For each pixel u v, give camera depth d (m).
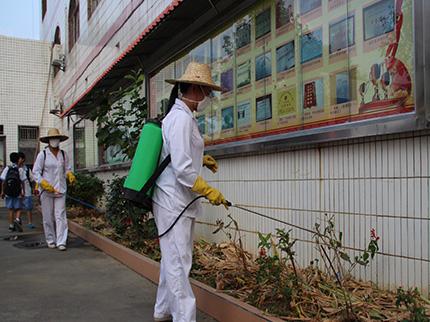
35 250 7.76
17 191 10.32
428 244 3.28
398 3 3.49
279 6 4.83
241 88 5.52
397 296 3.13
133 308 4.45
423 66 3.21
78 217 10.94
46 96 19.56
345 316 3.23
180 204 3.50
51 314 4.30
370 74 3.75
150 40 7.17
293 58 4.63
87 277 5.70
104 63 12.46
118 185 7.57
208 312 4.15
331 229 3.85
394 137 3.51
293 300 3.51
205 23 6.11
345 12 3.99
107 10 12.20
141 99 7.43
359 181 3.82
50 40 20.48
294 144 4.43
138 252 6.22
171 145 3.35
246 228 5.41
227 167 5.80
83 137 13.85
